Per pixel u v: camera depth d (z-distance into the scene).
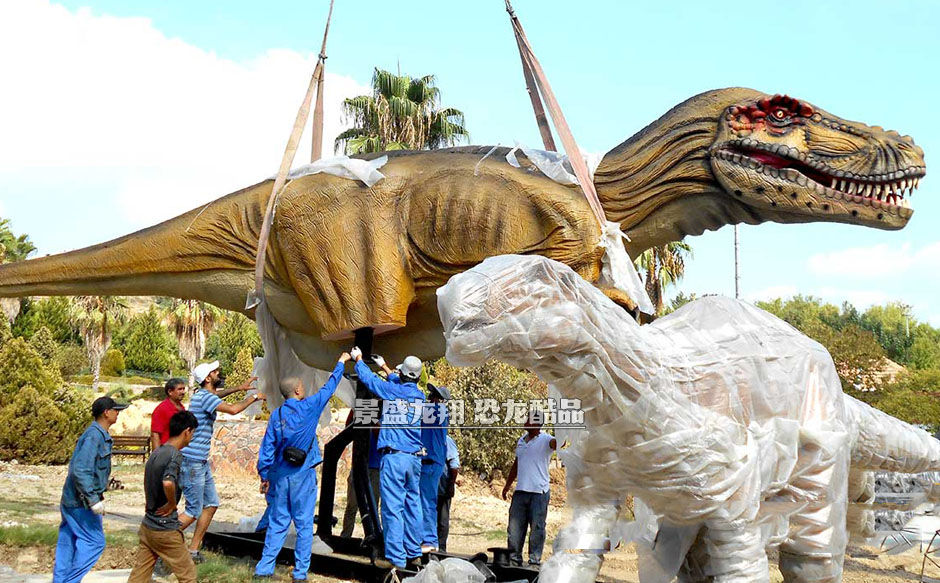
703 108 7.33
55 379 20.36
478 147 8.09
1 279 9.08
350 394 9.38
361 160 7.93
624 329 4.73
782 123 7.11
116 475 16.97
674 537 5.43
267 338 8.64
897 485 10.08
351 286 7.66
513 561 7.75
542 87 7.78
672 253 26.11
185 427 6.35
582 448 4.92
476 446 16.08
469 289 4.33
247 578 7.38
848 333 25.77
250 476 17.19
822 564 5.43
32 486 14.27
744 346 5.35
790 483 5.36
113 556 8.23
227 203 8.66
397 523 7.38
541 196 7.23
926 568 9.66
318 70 8.95
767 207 7.03
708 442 4.83
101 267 8.83
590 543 4.87
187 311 38.91
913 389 25.27
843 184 7.02
